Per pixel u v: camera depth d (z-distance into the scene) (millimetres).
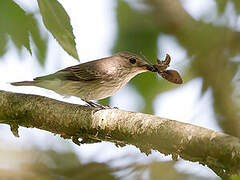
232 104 12742
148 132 7281
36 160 12531
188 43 13570
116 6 13516
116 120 7883
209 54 13188
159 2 13727
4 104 8945
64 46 6152
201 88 13016
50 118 8695
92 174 11375
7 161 12383
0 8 5586
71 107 8633
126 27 13398
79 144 8836
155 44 13391
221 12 12328
